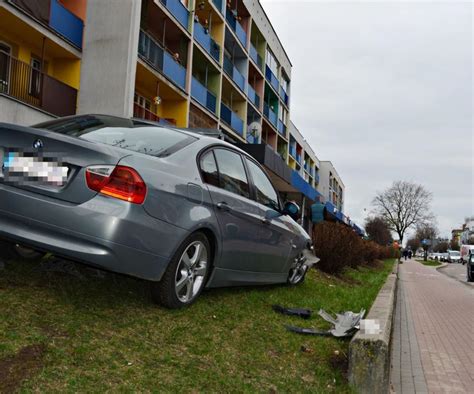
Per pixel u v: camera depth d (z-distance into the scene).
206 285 4.69
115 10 17.77
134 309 4.03
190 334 3.92
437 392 4.36
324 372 3.92
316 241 11.74
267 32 37.91
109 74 17.53
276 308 5.44
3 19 14.59
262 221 5.44
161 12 20.38
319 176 73.62
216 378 3.33
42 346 3.04
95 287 4.28
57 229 3.53
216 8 26.53
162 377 3.13
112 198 3.58
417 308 10.54
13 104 14.03
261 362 3.84
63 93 16.53
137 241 3.65
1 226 3.59
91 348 3.20
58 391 2.66
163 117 23.22
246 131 33.53
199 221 4.21
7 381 2.62
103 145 3.78
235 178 5.17
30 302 3.62
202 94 25.23
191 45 23.33
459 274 35.19
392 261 44.72
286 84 47.16
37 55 17.06
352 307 6.44
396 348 6.13
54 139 3.70
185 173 4.24
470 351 6.19
